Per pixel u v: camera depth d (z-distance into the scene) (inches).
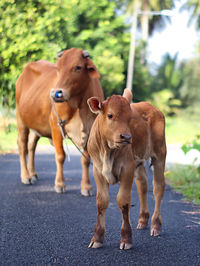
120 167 168.7
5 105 599.2
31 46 521.3
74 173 364.5
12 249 167.6
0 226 198.8
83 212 228.2
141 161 191.3
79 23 811.4
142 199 199.0
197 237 185.2
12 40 516.1
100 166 171.0
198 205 250.7
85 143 265.6
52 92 244.1
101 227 171.6
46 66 321.4
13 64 525.3
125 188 169.6
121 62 840.3
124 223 169.9
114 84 840.3
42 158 452.1
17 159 445.1
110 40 827.4
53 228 197.0
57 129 274.7
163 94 1336.1
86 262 153.7
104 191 172.4
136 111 192.4
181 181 320.5
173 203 254.4
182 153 509.0
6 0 508.7
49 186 300.8
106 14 824.9
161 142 198.2
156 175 196.4
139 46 1118.4
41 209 233.3
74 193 279.0
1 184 303.9
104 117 160.2
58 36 591.5
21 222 206.4
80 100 256.4
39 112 298.7
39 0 555.2
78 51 251.1
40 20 535.5
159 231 187.9
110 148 163.6
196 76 1523.1
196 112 1406.3
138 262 154.1
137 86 1095.6
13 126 725.3
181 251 166.4
